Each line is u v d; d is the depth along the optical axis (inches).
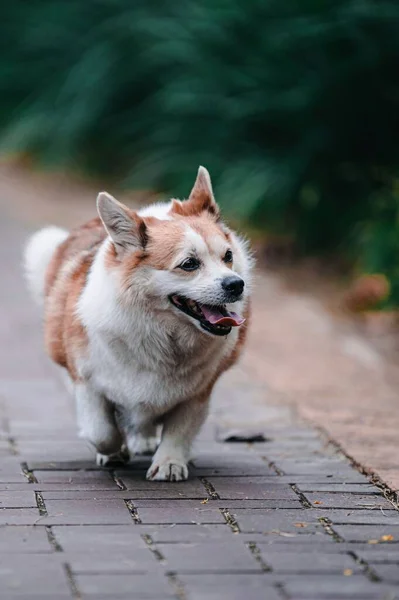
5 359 359.6
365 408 306.0
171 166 616.7
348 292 466.9
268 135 568.7
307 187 535.5
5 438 266.2
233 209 533.3
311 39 502.9
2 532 189.9
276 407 305.4
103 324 220.1
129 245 218.8
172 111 610.2
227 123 569.9
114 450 236.5
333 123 524.4
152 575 168.7
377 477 235.9
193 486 227.1
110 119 770.2
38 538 186.7
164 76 676.7
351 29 486.9
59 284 243.4
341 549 184.4
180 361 223.9
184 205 233.9
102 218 218.2
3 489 220.7
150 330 219.3
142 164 647.8
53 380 333.4
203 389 233.0
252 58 551.2
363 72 501.0
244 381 334.6
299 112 527.5
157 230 219.3
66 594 159.9
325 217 539.5
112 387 227.1
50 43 816.3
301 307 443.5
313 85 512.7
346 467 246.5
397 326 423.5
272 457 255.0
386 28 484.4
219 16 561.0
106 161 772.6
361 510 211.2
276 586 165.3
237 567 173.5
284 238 547.8
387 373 354.9
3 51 855.7
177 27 618.2
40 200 705.0
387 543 188.7
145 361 222.5
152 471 232.2
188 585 164.9
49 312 243.4
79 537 187.6
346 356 372.8
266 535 191.8
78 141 781.9
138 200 650.2
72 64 807.7
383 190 506.3
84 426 234.4
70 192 732.0
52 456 250.1
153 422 239.5
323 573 171.9
